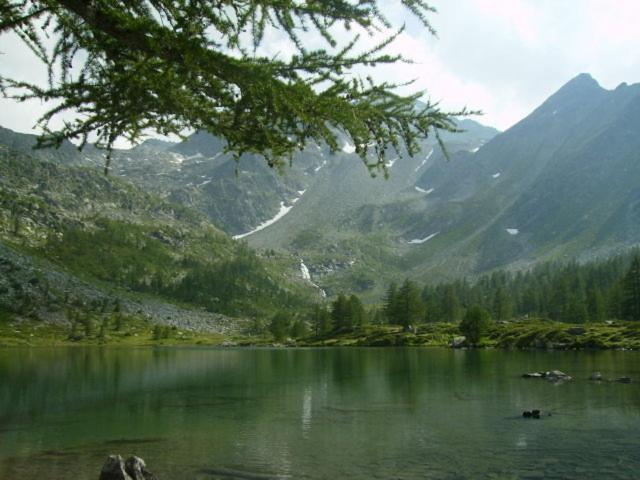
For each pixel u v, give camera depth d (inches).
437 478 1037.8
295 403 2042.3
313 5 294.8
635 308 6722.4
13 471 1125.7
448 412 1763.0
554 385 2329.0
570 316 7234.3
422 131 366.6
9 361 4618.6
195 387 2618.1
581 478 1015.0
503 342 5836.6
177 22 295.7
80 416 1803.6
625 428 1435.8
